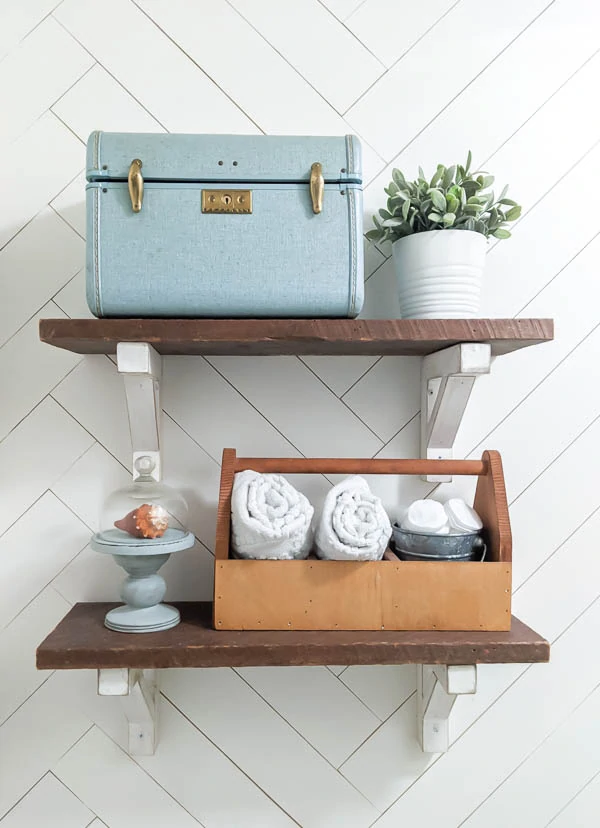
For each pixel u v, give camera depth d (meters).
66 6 1.07
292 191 0.90
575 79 1.13
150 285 0.88
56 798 1.07
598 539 1.12
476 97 1.11
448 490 1.10
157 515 0.93
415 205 0.96
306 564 0.91
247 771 1.09
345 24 1.10
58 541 1.07
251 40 1.09
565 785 1.12
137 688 0.95
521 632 0.92
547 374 1.12
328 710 1.09
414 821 1.11
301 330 0.88
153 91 1.08
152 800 1.08
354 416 1.10
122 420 1.07
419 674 1.09
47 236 1.07
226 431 1.08
